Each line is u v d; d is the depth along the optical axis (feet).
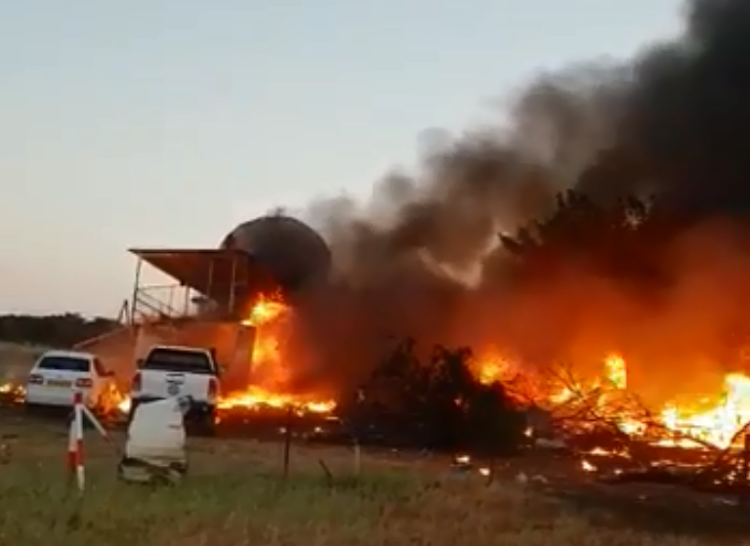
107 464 46.06
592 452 69.05
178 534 29.73
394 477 46.26
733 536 38.81
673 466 60.49
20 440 59.21
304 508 35.94
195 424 73.87
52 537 28.27
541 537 33.81
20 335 184.55
